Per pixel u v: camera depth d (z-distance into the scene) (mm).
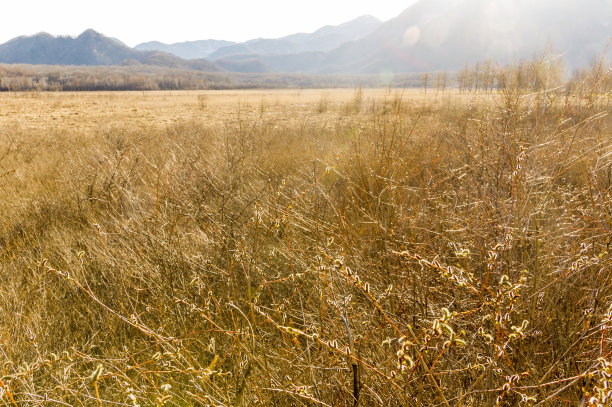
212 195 4270
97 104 43375
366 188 3652
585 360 1470
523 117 2492
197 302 2555
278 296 2654
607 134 2602
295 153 7051
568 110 2514
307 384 1737
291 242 2969
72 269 2924
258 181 4848
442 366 1682
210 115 25938
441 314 1848
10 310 2504
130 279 2836
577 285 1957
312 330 1876
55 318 2520
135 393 1702
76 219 4145
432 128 5270
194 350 2156
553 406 1471
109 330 2375
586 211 2328
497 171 2412
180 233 3385
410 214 2912
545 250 2062
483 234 2256
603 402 886
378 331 1876
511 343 1613
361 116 19438
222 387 1791
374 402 1622
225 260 2959
